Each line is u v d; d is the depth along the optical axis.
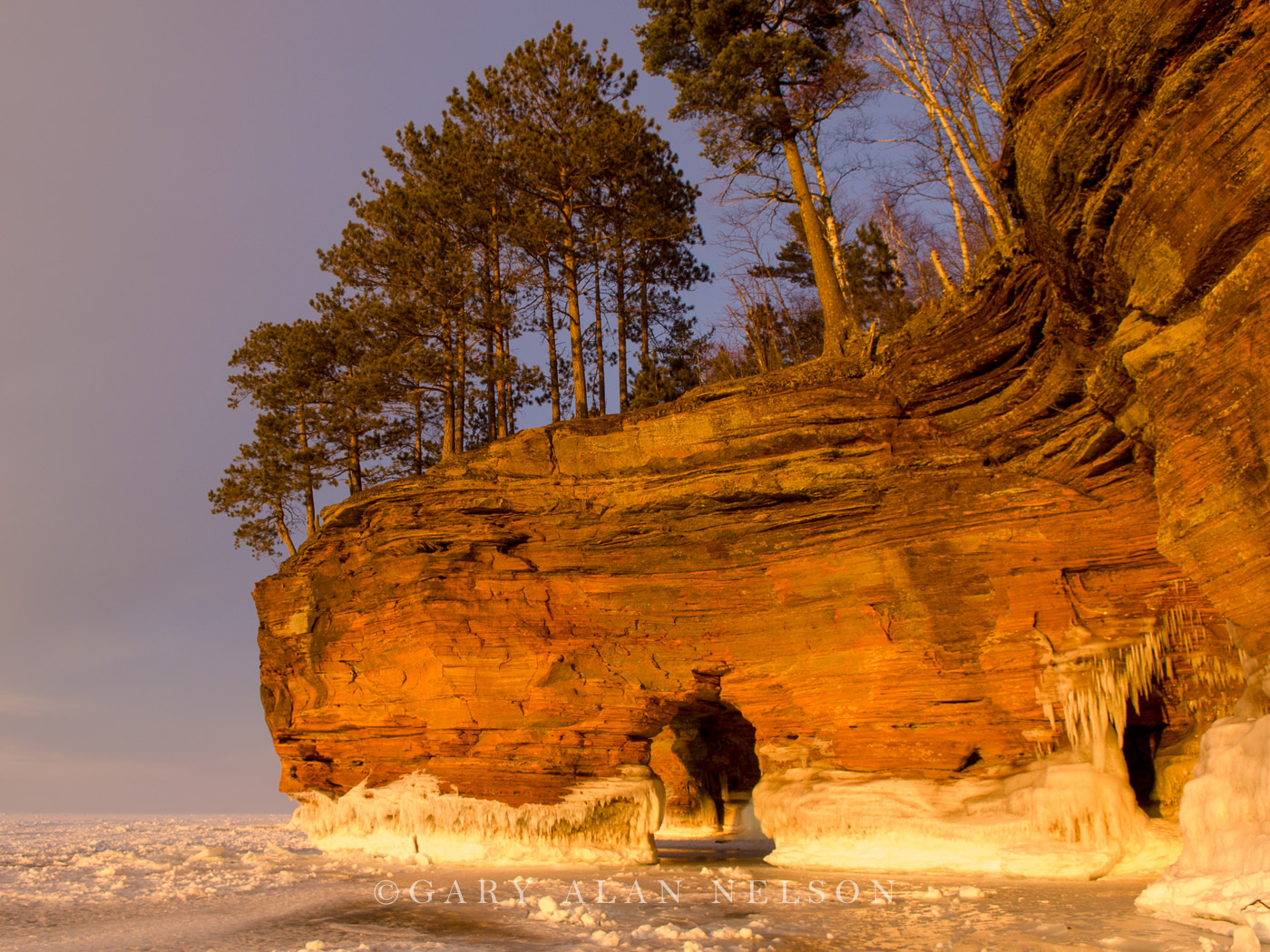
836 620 20.59
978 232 30.92
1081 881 15.48
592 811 22.17
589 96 35.25
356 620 25.84
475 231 35.78
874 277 41.78
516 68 36.00
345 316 36.50
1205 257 11.34
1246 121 10.31
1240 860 10.36
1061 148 13.51
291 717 27.48
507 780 22.50
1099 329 15.84
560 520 23.69
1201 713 16.83
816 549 21.03
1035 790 16.83
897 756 19.09
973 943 10.45
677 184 36.78
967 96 25.55
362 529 26.59
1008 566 18.72
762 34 26.69
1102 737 17.14
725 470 22.19
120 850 32.56
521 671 23.03
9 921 14.49
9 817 119.31
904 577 19.75
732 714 35.97
